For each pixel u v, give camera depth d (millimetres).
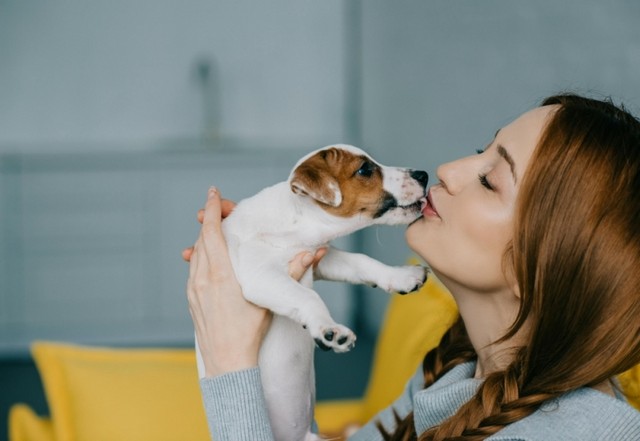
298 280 1431
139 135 5844
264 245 1476
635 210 1068
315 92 6074
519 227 1123
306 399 1490
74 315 5109
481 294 1235
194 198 5141
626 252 1058
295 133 6090
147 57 5801
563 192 1088
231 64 5957
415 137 4496
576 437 1038
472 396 1232
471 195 1196
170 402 2066
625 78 2484
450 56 3955
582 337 1083
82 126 5762
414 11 4496
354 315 5531
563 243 1083
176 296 5188
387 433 1465
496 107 3443
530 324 1188
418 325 2020
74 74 5703
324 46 6051
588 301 1074
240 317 1326
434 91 4188
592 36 2678
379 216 1603
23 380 4594
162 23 5797
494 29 3463
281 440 1482
